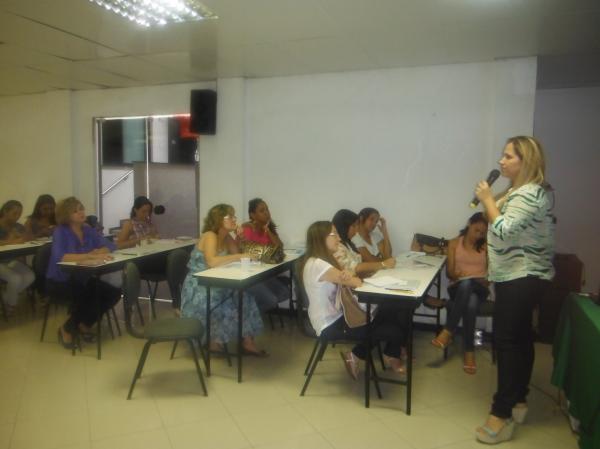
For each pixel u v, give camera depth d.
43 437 2.55
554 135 5.59
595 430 2.07
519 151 2.43
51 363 3.60
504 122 4.21
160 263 4.64
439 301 3.87
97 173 5.86
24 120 6.05
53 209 5.24
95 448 2.45
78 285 3.75
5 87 5.59
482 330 4.31
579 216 5.56
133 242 4.75
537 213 2.33
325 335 2.95
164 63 4.43
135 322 4.70
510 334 2.47
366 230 4.19
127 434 2.59
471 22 3.25
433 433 2.63
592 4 2.91
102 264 3.67
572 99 5.50
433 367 3.62
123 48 3.94
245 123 5.10
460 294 3.54
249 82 5.07
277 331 4.48
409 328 2.81
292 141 4.97
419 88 4.50
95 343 4.04
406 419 2.79
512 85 4.17
